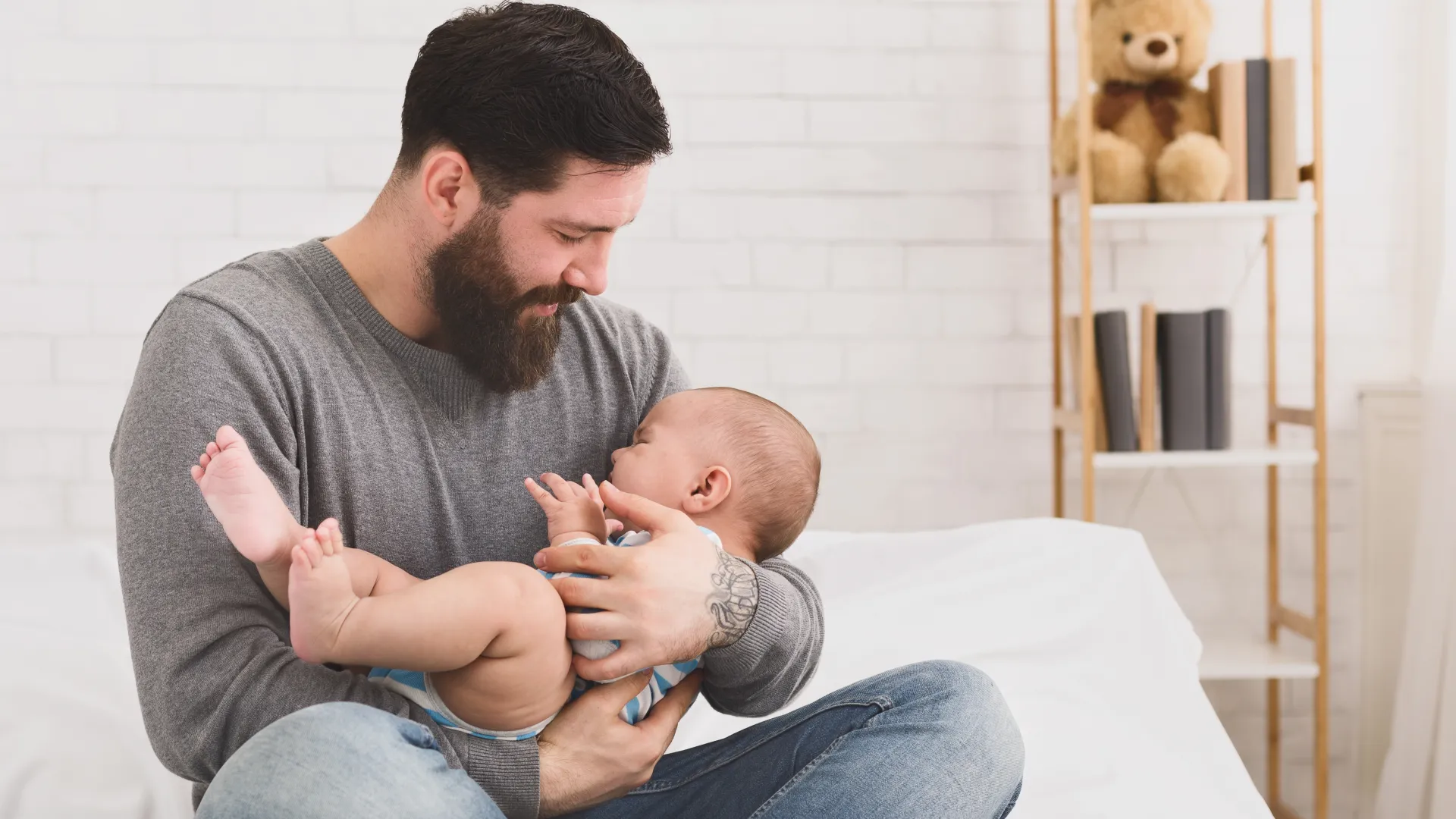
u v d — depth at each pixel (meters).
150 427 0.95
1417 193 2.48
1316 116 2.22
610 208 1.05
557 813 0.98
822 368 2.47
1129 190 2.27
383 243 1.09
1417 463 2.48
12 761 1.33
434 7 2.38
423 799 0.83
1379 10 2.47
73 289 2.35
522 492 1.17
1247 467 2.53
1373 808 2.51
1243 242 2.49
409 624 0.90
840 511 2.49
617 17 2.41
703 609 1.00
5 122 2.32
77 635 1.65
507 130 1.00
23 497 2.36
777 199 2.45
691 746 1.47
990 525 1.97
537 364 1.13
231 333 0.99
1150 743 1.50
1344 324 2.51
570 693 1.03
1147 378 2.26
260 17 2.35
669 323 2.46
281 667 0.91
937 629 1.73
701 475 1.22
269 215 2.38
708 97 2.43
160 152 2.35
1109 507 2.54
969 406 2.49
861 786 0.98
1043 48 2.45
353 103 2.38
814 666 1.13
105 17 2.33
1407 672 2.24
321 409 1.03
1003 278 2.48
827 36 2.44
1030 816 1.29
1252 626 2.55
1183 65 2.31
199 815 0.81
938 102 2.45
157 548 0.93
